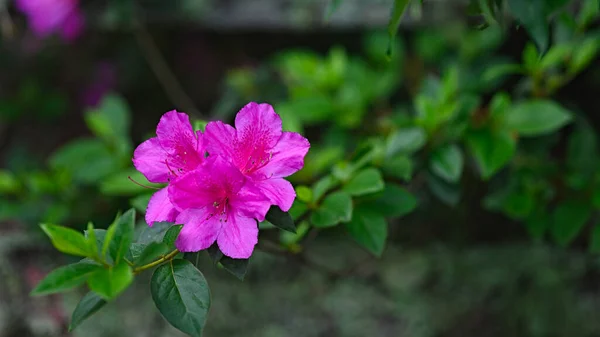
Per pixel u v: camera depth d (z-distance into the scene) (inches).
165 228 19.5
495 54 33.5
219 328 35.3
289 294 36.5
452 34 34.1
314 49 38.5
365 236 22.6
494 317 35.4
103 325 35.2
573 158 28.9
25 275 36.8
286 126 28.1
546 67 27.1
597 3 24.3
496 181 31.8
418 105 27.3
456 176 25.3
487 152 25.7
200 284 18.2
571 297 35.2
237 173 18.1
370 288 36.7
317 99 29.6
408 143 25.0
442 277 36.6
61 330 35.0
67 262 36.3
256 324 35.5
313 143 38.2
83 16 38.1
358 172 23.0
